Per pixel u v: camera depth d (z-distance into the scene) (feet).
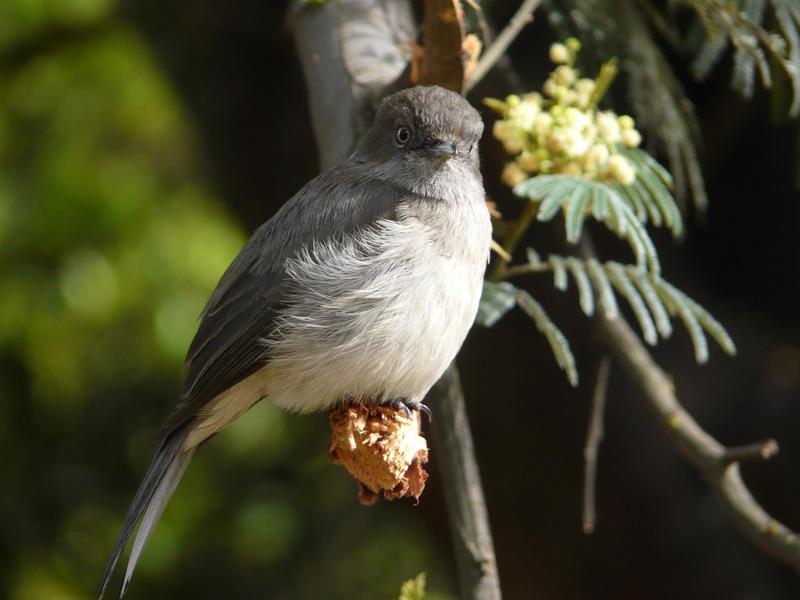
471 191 24.43
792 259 38.83
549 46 35.91
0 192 44.98
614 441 35.94
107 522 50.42
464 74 24.57
